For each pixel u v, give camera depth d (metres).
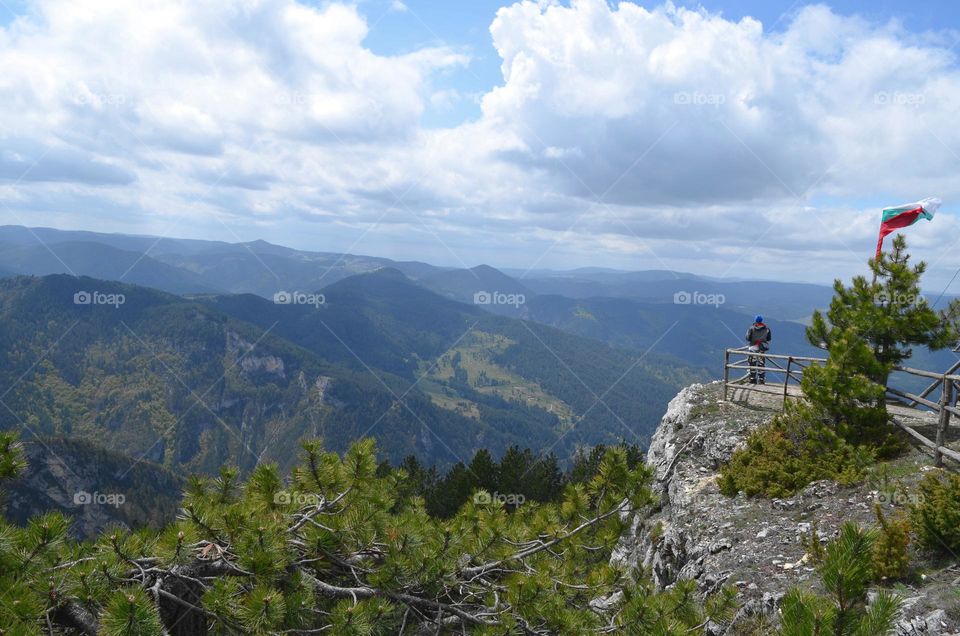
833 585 4.00
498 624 8.06
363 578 8.41
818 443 13.15
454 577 8.31
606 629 8.29
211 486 8.72
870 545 4.05
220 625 6.18
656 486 17.44
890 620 3.94
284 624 6.41
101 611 5.44
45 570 5.78
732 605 8.09
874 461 12.39
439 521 9.88
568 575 9.49
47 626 5.55
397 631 8.34
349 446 8.64
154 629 5.06
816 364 14.03
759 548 10.55
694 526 12.92
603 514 9.87
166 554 6.07
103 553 6.01
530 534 10.16
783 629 4.25
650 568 14.52
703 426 17.81
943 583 7.44
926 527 8.26
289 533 7.59
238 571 6.79
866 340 14.25
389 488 10.08
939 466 11.11
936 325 13.68
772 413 17.81
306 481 8.38
